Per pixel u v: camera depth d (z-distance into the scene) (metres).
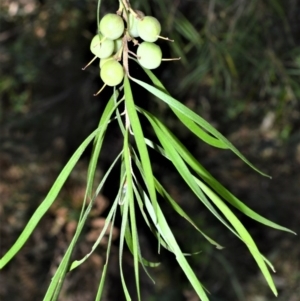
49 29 2.21
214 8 1.54
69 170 0.46
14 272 2.15
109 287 2.00
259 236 2.24
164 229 0.49
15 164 2.47
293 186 2.40
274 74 1.60
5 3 2.31
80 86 2.22
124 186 0.49
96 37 0.49
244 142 2.46
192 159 0.51
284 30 1.66
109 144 1.63
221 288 2.06
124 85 0.47
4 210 2.36
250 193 2.40
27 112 2.44
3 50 2.38
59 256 2.16
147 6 1.21
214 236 2.15
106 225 0.48
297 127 2.36
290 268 2.13
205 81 2.13
